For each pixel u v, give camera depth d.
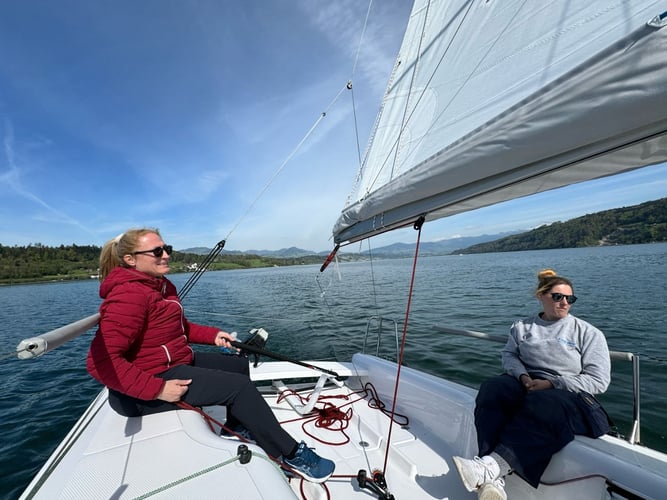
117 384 1.24
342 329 6.97
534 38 1.11
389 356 5.00
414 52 1.95
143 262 1.49
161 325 1.47
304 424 2.10
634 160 0.98
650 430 2.82
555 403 1.37
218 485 0.97
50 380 5.44
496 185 1.06
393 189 1.40
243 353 2.34
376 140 2.07
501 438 1.41
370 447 1.87
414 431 2.01
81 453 1.18
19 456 3.32
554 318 1.72
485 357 4.81
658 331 5.62
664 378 3.83
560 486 1.29
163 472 1.05
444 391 1.94
